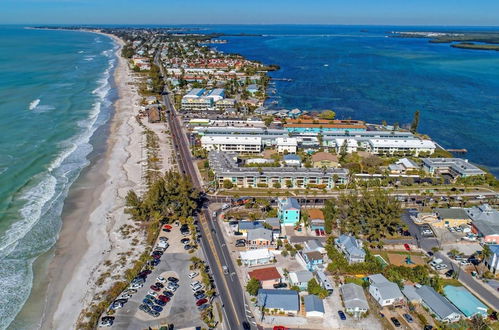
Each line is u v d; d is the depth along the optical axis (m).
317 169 136.62
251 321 73.19
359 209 104.12
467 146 183.62
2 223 104.31
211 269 88.44
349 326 72.38
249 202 117.88
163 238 99.62
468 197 127.44
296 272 85.62
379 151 164.38
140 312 74.62
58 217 109.06
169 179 115.50
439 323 72.75
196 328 70.81
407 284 83.31
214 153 152.50
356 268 87.00
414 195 128.38
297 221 108.75
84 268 87.94
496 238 100.19
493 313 75.19
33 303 77.56
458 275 87.38
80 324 71.44
